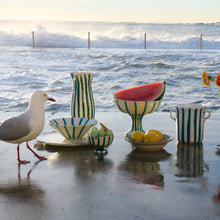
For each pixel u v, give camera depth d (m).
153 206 1.49
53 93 7.84
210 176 1.84
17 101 7.07
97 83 9.34
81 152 2.27
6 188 1.70
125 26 47.03
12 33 27.16
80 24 51.66
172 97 7.66
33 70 11.37
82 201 1.54
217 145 2.39
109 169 1.95
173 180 1.78
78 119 2.57
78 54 16.84
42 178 1.82
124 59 14.34
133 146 2.40
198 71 11.30
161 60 14.00
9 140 2.07
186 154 2.21
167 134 2.67
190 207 1.48
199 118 2.42
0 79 9.58
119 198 1.57
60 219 1.39
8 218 1.40
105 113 3.56
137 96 2.64
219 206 1.49
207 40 24.12
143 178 1.81
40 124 2.12
